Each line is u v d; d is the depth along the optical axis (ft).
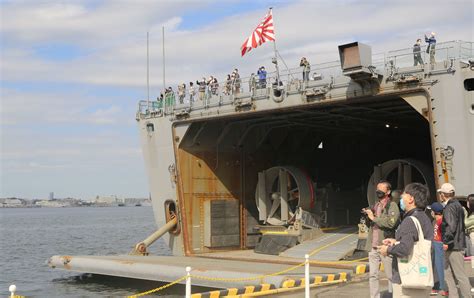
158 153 83.87
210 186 84.69
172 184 81.82
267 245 81.76
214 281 59.67
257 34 71.31
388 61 59.47
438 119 56.75
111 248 158.61
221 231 84.53
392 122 86.63
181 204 81.20
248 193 89.45
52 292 72.54
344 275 53.36
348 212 93.61
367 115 79.71
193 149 82.74
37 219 479.00
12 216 622.95
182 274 62.59
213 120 76.69
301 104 66.03
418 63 58.03
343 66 58.13
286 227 84.58
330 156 102.12
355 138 105.50
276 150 93.71
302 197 82.79
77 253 142.00
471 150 54.95
